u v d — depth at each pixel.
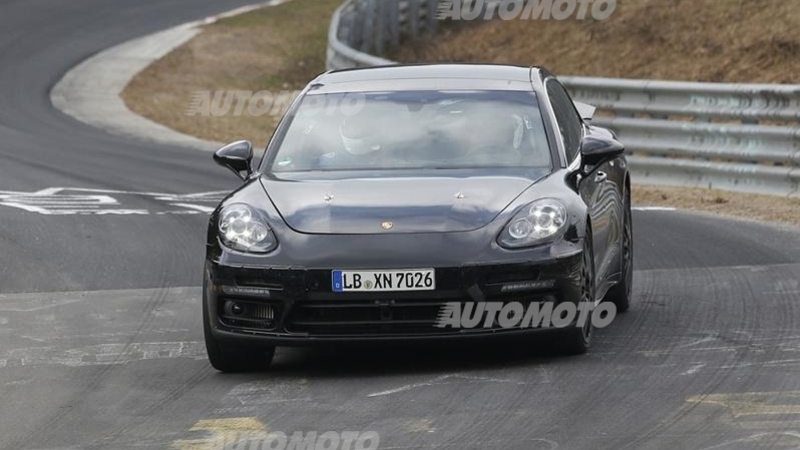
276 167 28.56
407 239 25.44
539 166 27.89
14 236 44.59
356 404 23.77
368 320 25.33
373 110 29.59
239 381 26.25
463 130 28.80
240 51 109.25
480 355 27.28
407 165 28.05
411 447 20.88
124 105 86.81
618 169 32.41
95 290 36.75
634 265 37.91
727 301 32.12
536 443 20.80
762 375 24.64
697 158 55.09
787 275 35.19
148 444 21.92
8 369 28.09
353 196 26.66
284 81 102.00
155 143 71.62
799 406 22.41
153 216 48.25
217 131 80.75
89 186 55.50
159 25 117.00
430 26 100.69
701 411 22.30
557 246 25.56
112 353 29.33
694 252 39.59
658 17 83.44
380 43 97.56
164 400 24.95
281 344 25.61
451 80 30.52
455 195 26.44
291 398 24.53
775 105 52.38
